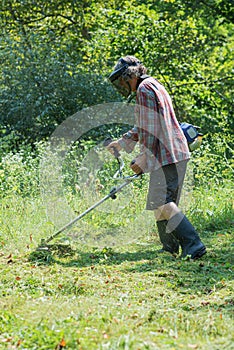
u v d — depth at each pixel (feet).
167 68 72.08
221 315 20.99
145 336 18.86
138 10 71.51
